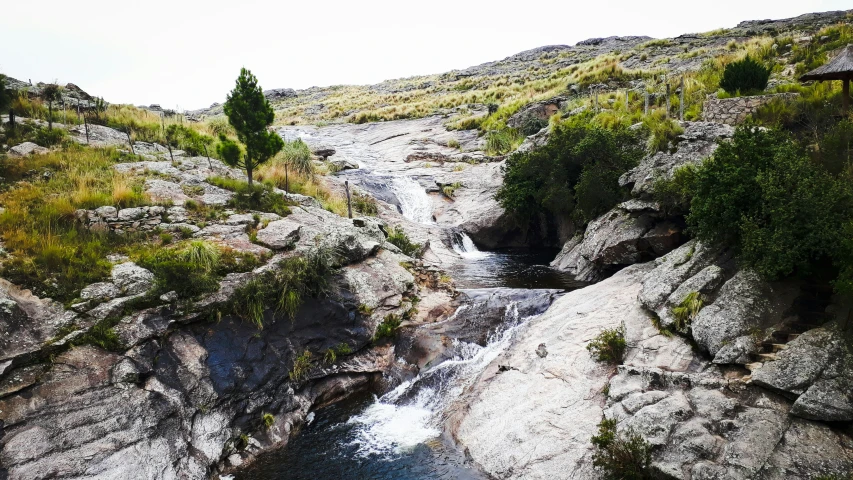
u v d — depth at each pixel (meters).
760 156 10.23
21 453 7.61
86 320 9.59
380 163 32.78
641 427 7.69
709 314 9.23
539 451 8.50
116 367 9.23
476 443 9.34
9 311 8.84
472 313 13.94
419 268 16.25
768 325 8.68
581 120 24.30
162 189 15.52
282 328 11.66
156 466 8.30
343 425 10.45
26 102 21.69
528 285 16.58
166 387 9.45
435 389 11.41
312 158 29.09
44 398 8.35
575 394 9.52
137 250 11.91
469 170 28.70
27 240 10.86
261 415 10.16
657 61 37.19
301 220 15.38
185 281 10.88
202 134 24.88
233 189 16.70
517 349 11.82
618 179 17.41
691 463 6.95
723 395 7.82
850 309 7.71
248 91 15.88
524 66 69.06
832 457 6.46
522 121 33.62
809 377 7.30
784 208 8.89
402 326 13.30
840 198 8.69
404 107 50.03
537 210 22.36
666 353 9.45
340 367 11.80
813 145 11.27
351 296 13.09
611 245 15.84
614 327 10.92
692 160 14.85
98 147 18.86
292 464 9.17
